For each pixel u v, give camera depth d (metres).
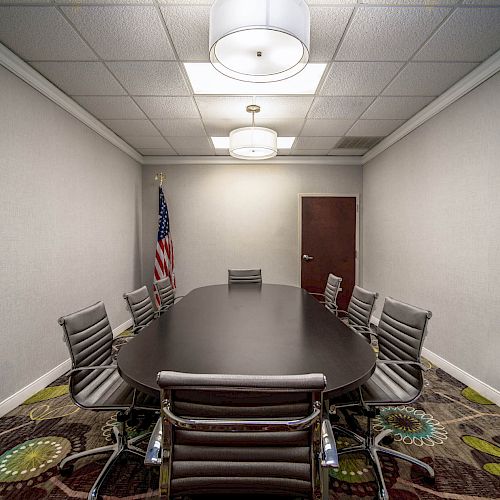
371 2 1.72
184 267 4.88
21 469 1.58
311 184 4.90
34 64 2.30
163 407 0.81
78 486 1.47
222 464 0.85
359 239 4.92
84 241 3.17
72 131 2.97
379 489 1.40
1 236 2.12
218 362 1.29
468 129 2.54
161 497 0.83
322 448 0.87
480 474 1.55
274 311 2.21
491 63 2.25
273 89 2.72
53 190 2.68
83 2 1.72
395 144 3.81
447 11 1.79
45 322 2.55
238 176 4.89
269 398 0.81
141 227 4.82
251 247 4.90
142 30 1.95
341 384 1.10
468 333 2.53
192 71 2.44
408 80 2.55
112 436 1.83
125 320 4.20
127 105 3.01
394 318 1.74
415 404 2.23
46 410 2.15
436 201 2.97
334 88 2.69
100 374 1.67
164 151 4.56
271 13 1.46
